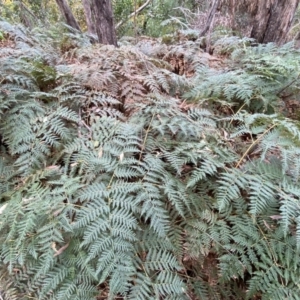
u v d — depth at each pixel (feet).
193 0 17.13
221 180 5.75
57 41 10.56
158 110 6.48
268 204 5.50
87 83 7.23
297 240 4.81
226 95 7.32
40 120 6.44
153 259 5.06
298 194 5.30
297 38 12.35
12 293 4.94
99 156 5.76
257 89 7.43
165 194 5.58
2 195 5.79
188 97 7.73
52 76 7.41
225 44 9.83
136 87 7.41
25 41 9.69
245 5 10.21
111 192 5.22
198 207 5.57
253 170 5.71
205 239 5.29
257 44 10.30
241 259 5.14
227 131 6.79
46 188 5.38
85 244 4.86
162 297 4.93
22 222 4.86
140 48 9.91
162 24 12.57
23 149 6.07
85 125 6.53
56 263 4.90
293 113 7.80
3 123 6.51
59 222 4.84
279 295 4.84
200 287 5.22
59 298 4.65
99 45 9.64
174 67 9.51
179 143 6.10
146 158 5.76
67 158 5.96
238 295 5.25
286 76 7.54
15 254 4.87
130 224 4.88
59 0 12.69
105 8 10.05
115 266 4.62
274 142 5.78
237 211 5.54
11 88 6.80
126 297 4.64
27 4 18.62
